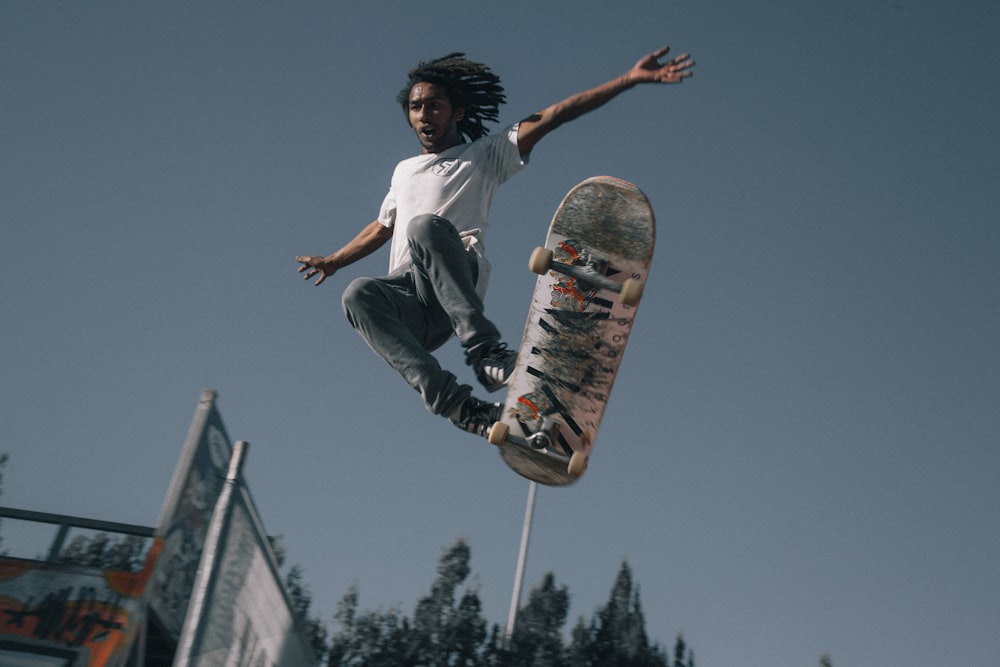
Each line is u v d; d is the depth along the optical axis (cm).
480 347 418
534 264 423
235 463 512
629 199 438
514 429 416
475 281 446
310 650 620
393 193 507
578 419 420
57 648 438
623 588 1828
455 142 484
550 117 442
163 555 463
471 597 1758
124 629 443
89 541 480
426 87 473
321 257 520
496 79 480
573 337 429
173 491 462
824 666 2030
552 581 1830
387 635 1602
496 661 1716
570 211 444
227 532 486
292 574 1219
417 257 427
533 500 1939
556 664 1727
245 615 514
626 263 434
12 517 481
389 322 425
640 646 1727
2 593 458
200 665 453
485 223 455
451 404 418
